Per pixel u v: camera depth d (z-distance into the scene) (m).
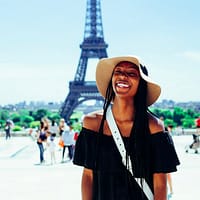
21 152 42.53
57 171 25.97
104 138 4.30
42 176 23.69
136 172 4.13
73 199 16.70
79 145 4.44
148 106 4.56
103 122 4.35
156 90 4.39
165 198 4.22
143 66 4.41
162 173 4.21
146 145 4.18
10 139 68.19
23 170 26.70
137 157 4.14
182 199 16.62
